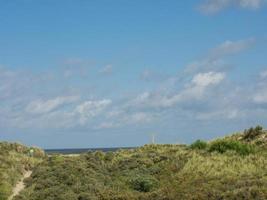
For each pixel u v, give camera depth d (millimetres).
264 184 31328
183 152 44125
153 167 40625
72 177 38031
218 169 37750
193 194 30578
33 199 34875
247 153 41125
